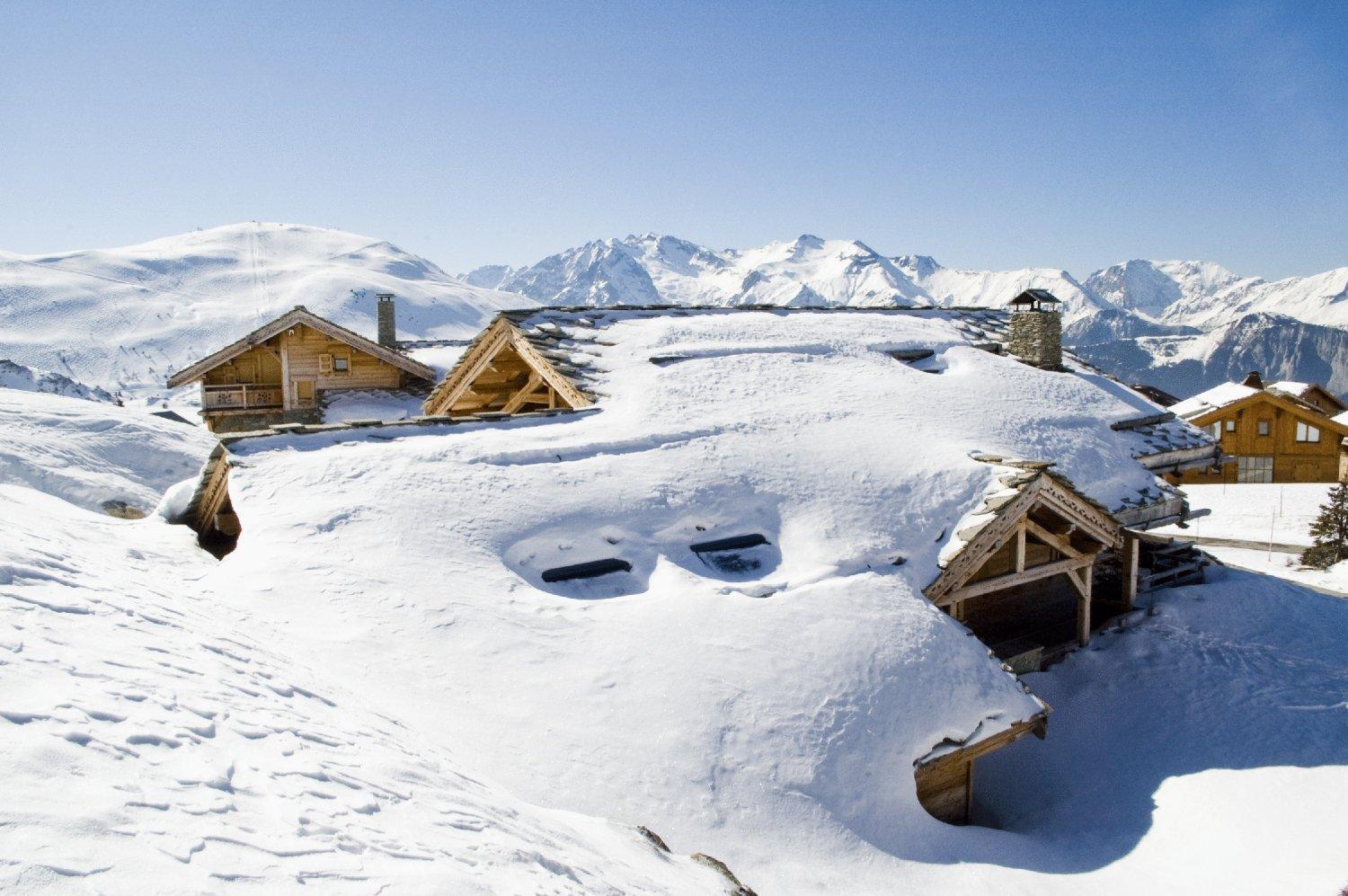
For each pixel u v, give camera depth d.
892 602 10.50
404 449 11.28
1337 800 10.27
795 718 8.52
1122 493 15.63
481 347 17.88
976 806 11.46
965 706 9.59
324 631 7.83
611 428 12.96
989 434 15.22
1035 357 20.53
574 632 8.89
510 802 5.43
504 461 11.41
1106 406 18.58
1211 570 19.25
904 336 20.11
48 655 4.08
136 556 8.38
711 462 12.34
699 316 19.58
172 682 4.40
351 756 4.56
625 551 10.55
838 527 11.64
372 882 3.12
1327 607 17.28
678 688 8.41
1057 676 14.21
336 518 9.69
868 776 8.46
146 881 2.56
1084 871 9.05
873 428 14.20
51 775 2.96
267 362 29.78
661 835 6.96
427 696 7.38
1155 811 10.53
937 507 12.35
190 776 3.42
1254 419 40.47
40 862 2.43
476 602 8.86
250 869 2.88
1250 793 10.59
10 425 18.05
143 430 20.00
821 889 7.19
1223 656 14.61
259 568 8.66
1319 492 32.97
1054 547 13.81
